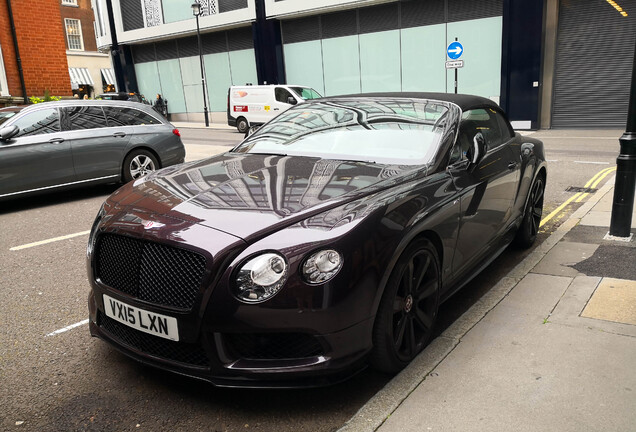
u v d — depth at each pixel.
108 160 7.82
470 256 3.52
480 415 2.34
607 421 2.28
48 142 7.19
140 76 29.67
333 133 3.70
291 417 2.44
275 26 22.66
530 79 17.17
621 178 4.84
